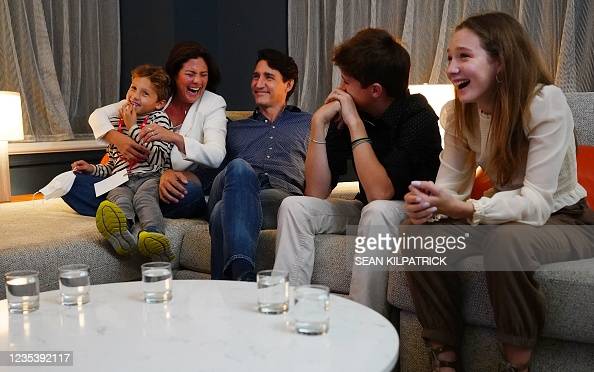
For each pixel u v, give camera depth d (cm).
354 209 213
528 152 166
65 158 371
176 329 121
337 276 199
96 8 389
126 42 410
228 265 201
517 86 163
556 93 164
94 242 222
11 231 227
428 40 366
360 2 390
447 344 165
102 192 255
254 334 118
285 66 265
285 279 132
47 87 360
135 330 120
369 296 186
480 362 170
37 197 330
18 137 310
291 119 265
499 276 151
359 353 109
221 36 448
